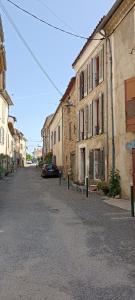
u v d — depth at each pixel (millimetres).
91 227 9992
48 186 27047
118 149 17812
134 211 12914
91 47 23375
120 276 5809
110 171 18578
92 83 23469
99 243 8070
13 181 33969
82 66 26641
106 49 19672
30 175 46656
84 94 25906
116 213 12484
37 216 12078
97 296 4953
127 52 16797
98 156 22203
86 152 25141
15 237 8773
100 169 21156
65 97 35969
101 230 9555
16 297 4930
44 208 14141
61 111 40625
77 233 9195
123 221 10852
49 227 10055
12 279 5691
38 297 4926
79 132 27562
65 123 36562
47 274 5934
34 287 5324
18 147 86500
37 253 7266
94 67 23062
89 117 24266
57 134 45562
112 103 18688
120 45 17672
